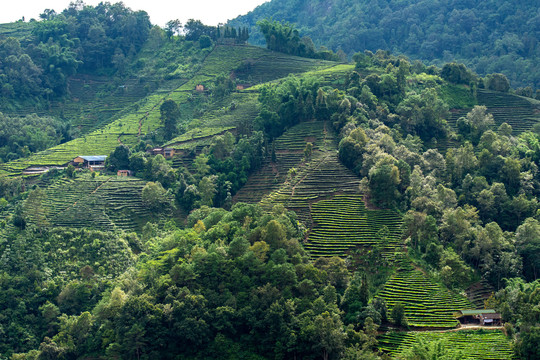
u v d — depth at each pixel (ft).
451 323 391.65
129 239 526.57
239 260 409.08
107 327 399.24
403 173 531.91
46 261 481.46
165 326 384.88
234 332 381.81
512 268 438.40
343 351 357.41
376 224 492.54
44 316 434.71
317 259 436.35
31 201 524.52
